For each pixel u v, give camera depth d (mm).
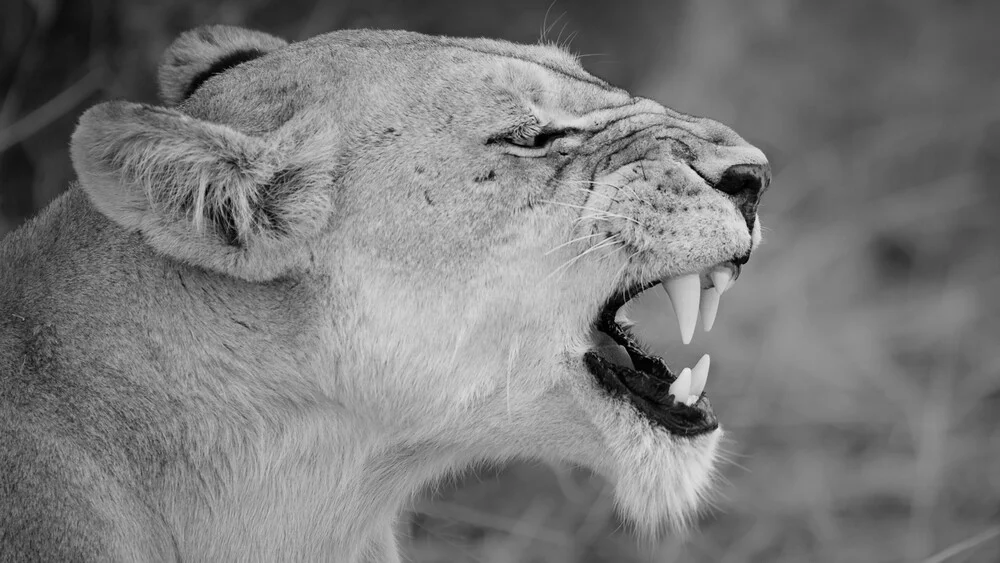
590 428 8398
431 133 8094
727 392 15031
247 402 7832
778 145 19906
